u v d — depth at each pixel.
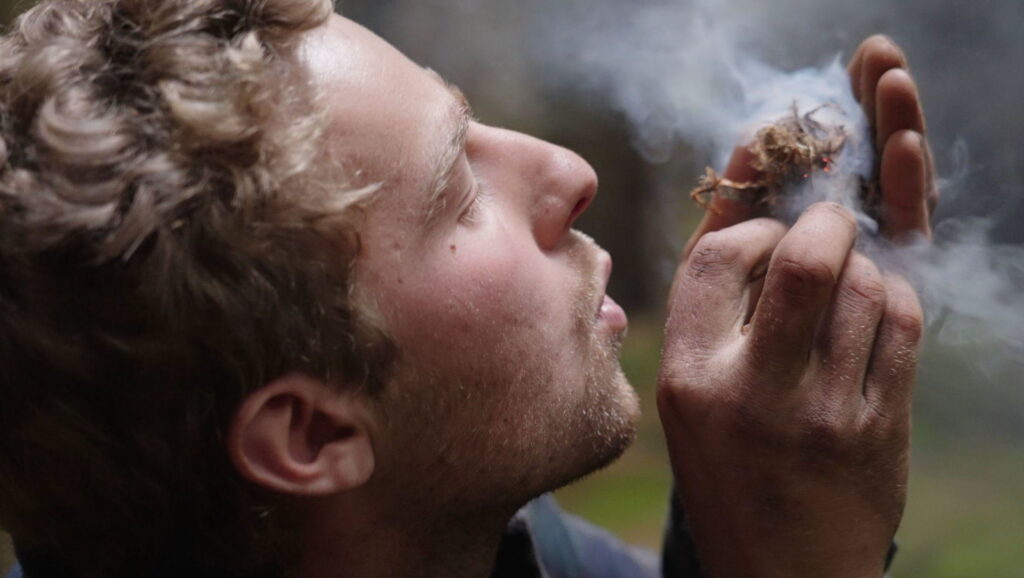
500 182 0.55
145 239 0.46
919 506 1.32
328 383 0.50
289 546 0.52
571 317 0.54
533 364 0.53
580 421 0.54
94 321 0.47
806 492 0.55
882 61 0.58
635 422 0.56
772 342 0.53
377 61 0.51
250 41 0.49
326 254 0.48
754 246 0.57
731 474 0.55
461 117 0.53
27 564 0.54
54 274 0.47
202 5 0.49
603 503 1.56
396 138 0.50
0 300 0.47
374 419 0.51
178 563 0.52
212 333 0.47
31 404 0.48
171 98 0.47
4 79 0.49
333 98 0.50
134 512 0.50
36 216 0.46
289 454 0.50
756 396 0.54
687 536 0.66
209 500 0.50
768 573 0.56
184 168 0.47
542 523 0.73
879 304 0.54
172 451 0.49
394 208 0.50
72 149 0.46
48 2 0.52
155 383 0.48
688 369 0.56
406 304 0.50
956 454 1.42
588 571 0.74
